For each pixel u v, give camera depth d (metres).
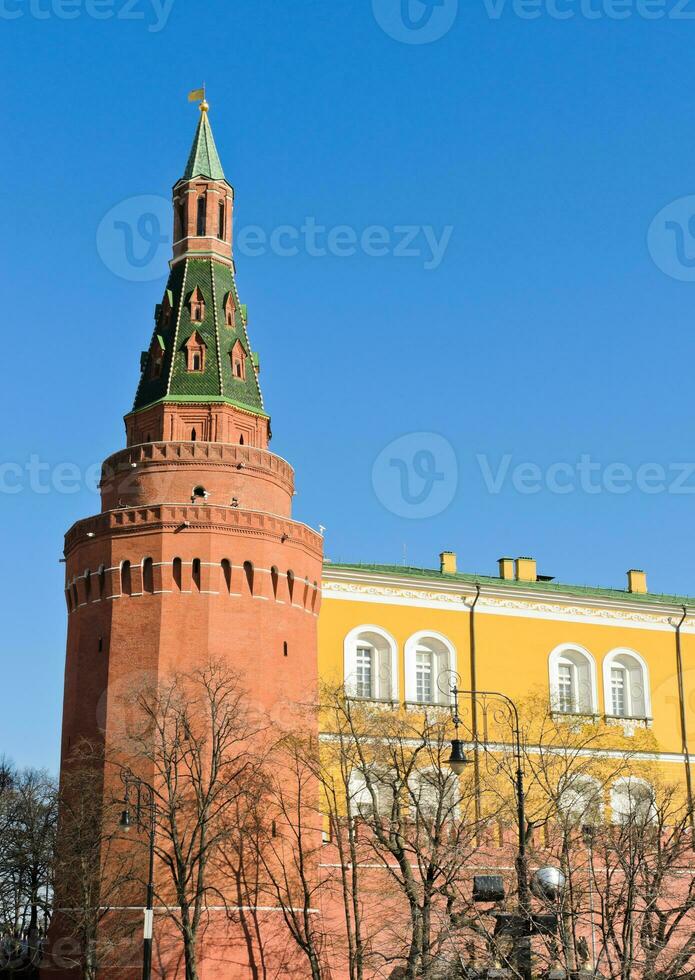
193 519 72.62
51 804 95.81
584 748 84.75
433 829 69.19
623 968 45.84
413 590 84.50
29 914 96.62
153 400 78.00
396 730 72.00
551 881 45.94
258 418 79.00
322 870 71.81
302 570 76.12
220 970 66.19
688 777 87.94
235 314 80.38
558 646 88.25
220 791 67.69
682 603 97.00
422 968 54.62
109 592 73.25
